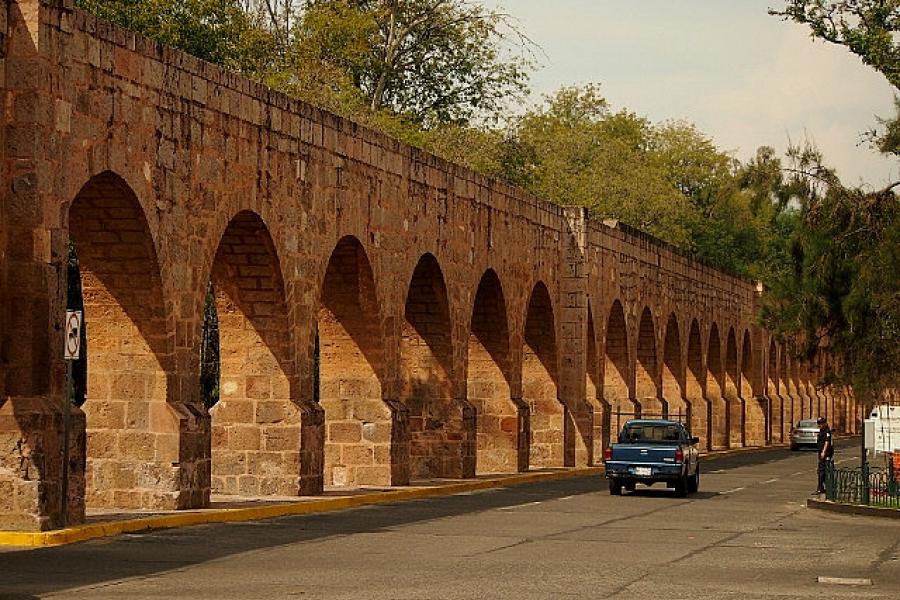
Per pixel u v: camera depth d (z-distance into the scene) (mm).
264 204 33219
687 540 27141
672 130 115812
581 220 56406
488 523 29766
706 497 41094
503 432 49812
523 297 51500
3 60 24625
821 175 43625
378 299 39438
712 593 19281
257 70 61750
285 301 34312
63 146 25422
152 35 53188
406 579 19891
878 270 40969
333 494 35562
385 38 76188
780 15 42812
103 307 29266
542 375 55000
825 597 19047
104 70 26828
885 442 42688
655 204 98625
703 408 79500
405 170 41344
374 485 39406
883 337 42062
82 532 24016
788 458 74625
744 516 33688
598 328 58906
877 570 22625
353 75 74625
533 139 100375
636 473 40594
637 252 65688
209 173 30828
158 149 28812
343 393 39688
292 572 20344
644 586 19891
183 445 29172
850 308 41688
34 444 23828
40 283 24672
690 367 80375
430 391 44812
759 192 44125
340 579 19703
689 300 76500
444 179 44281
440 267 43812
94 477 29297
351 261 38906
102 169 26734
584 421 56125
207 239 30812
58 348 25062
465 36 76875
